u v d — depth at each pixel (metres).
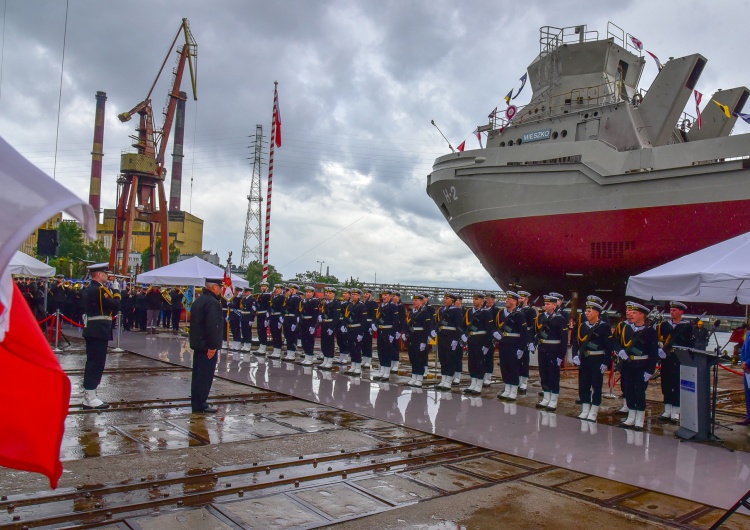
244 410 9.48
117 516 4.89
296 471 6.27
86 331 9.09
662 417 10.56
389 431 8.35
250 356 17.25
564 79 27.70
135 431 7.81
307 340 15.77
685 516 5.41
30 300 19.52
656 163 22.19
